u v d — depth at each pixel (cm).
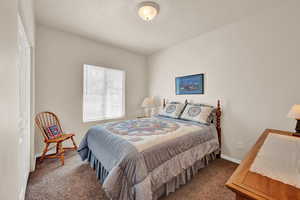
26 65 178
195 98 285
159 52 370
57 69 258
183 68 309
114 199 119
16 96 68
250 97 209
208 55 262
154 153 136
